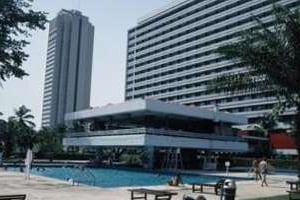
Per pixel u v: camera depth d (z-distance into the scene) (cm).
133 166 5550
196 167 5619
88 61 14888
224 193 1761
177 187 2591
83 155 6775
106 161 6288
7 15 916
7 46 935
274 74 1988
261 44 2034
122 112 5206
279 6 2055
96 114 5728
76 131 6769
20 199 1308
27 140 7519
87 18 14700
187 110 5241
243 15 12050
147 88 15600
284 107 2125
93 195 2030
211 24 13150
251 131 8200
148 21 15875
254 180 3519
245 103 11794
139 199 1894
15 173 3391
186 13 14150
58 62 14362
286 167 6288
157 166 5481
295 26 1956
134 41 16638
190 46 13825
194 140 5275
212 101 12756
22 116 8425
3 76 960
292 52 1970
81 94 14612
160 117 5612
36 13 958
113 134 5366
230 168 5553
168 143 5000
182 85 13962
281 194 2392
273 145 8162
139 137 4875
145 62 15850
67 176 3922
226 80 2102
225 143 5653
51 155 6650
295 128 2048
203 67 13175
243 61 2061
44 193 2062
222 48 2108
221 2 12850
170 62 14638
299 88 1975
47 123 14538
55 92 14362
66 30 14450
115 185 3219
